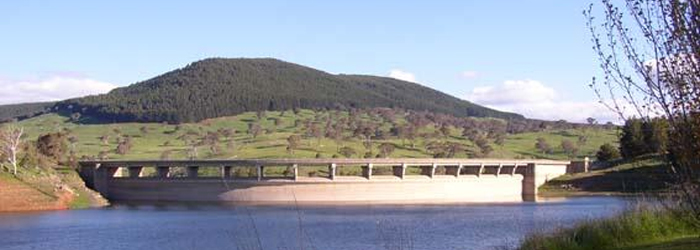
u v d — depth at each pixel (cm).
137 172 16562
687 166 2067
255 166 16238
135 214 11012
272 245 6400
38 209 11775
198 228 8481
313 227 8425
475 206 12912
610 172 16938
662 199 3200
